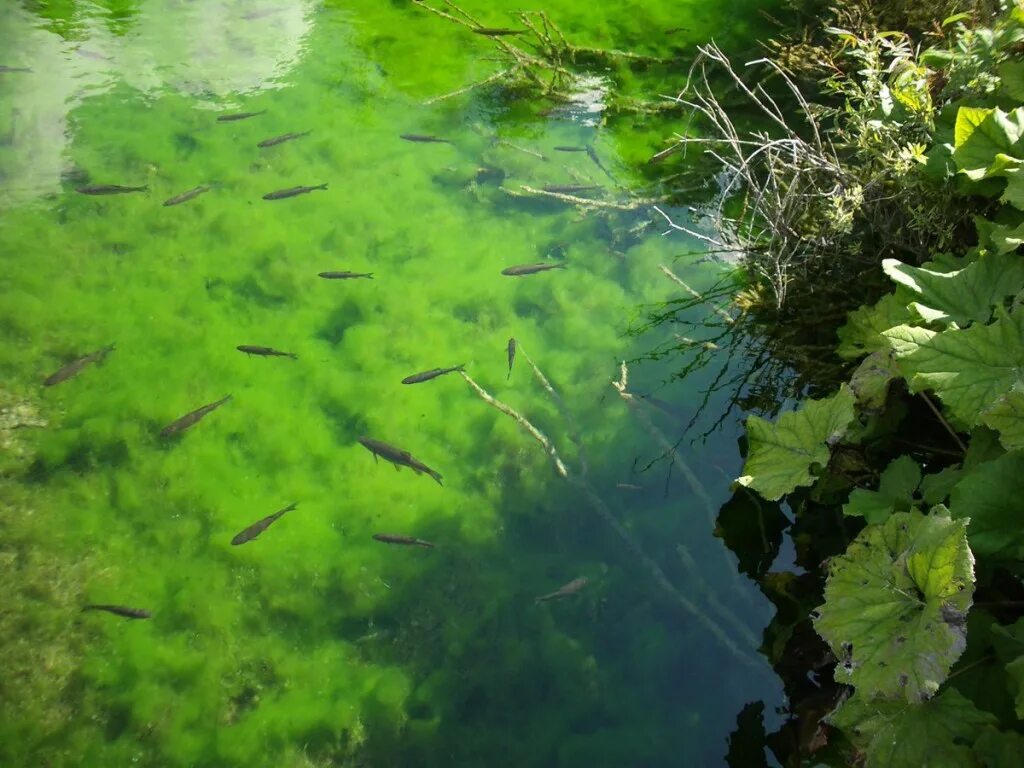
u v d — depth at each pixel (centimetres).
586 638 285
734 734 261
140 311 392
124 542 319
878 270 321
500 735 268
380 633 293
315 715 277
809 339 337
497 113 477
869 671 194
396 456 325
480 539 312
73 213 436
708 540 301
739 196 406
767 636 276
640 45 502
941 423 277
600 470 326
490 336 372
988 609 219
